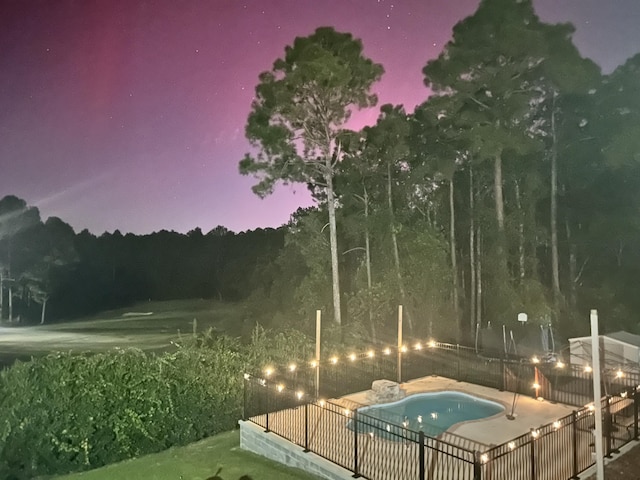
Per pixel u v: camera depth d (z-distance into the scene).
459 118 26.98
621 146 25.17
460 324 29.75
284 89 23.23
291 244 32.06
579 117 28.92
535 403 13.68
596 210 29.94
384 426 11.83
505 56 26.12
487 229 28.88
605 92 27.84
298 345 16.41
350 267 31.27
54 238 54.56
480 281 29.66
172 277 63.56
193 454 11.62
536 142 25.34
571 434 10.44
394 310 26.06
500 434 11.34
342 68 22.91
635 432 10.73
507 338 22.19
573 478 8.97
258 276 42.91
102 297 59.12
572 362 17.05
